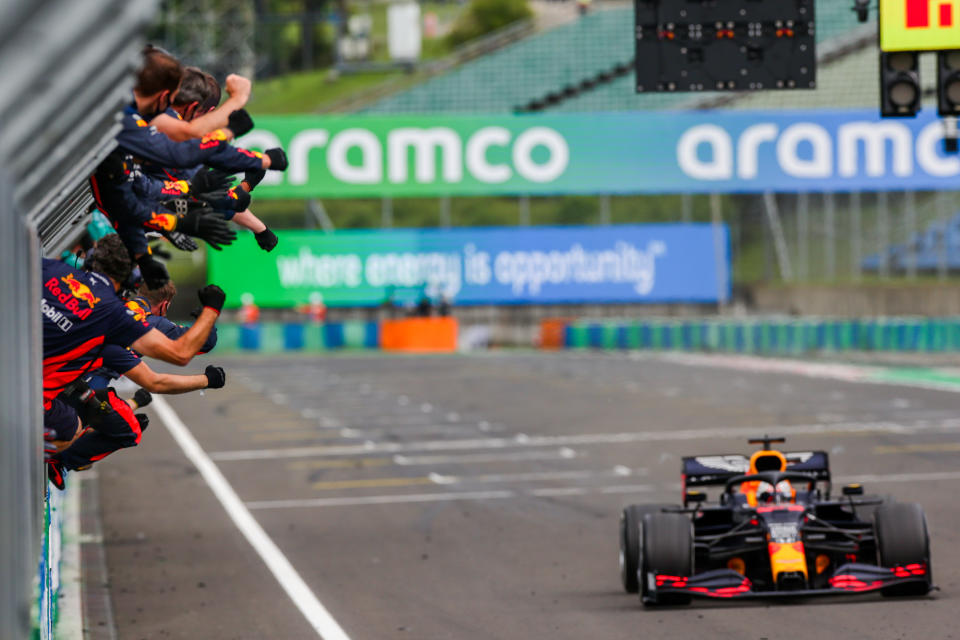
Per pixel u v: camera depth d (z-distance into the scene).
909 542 41.00
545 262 197.75
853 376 138.00
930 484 69.38
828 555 44.78
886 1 64.44
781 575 39.62
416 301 196.25
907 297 191.75
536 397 122.62
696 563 45.78
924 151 196.88
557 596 45.38
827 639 36.72
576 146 196.38
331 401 124.75
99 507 70.75
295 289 196.00
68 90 11.00
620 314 199.50
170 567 53.31
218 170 23.14
